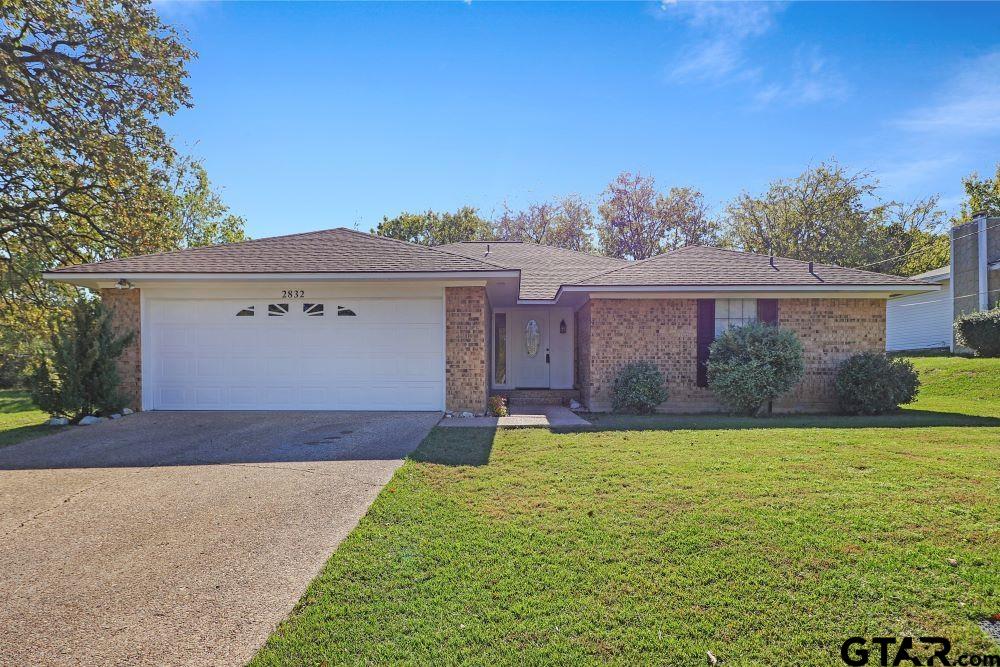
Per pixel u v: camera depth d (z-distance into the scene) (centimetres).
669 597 328
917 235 3541
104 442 772
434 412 1038
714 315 1195
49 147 1545
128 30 1466
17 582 357
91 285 1050
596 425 929
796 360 1081
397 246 1159
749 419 1025
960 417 1028
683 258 1320
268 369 1064
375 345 1063
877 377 1105
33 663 273
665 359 1196
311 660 274
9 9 1318
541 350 1537
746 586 340
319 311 1065
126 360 1055
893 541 402
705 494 513
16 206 1606
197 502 507
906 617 306
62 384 928
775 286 1137
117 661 274
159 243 1733
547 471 603
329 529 439
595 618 307
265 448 727
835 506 475
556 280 1493
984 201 3259
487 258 1745
